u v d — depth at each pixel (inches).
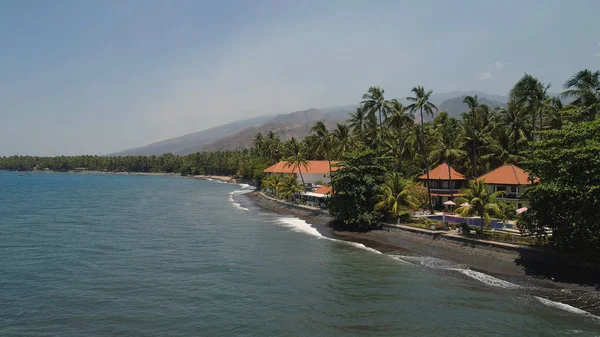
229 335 894.4
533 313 1006.4
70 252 1679.4
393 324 949.2
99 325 944.3
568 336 882.8
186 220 2689.5
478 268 1413.6
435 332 904.9
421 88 2605.8
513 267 1366.9
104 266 1456.7
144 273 1369.3
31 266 1448.1
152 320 973.8
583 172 1150.3
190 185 7185.0
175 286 1229.7
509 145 2797.7
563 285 1190.9
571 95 2007.9
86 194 4960.6
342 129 3914.9
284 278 1314.0
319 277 1325.0
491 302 1085.8
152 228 2335.1
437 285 1230.9
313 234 2154.3
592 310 1021.8
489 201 1686.8
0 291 1170.6
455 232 1769.2
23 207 3430.1
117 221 2618.1
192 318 986.7
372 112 3014.3
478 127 3056.1
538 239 1391.5
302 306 1064.8
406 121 2888.8
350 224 2241.6
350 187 2159.2
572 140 1266.0
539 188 1251.2
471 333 898.7
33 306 1058.1
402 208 2074.3
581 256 1255.5
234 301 1101.7
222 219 2748.5
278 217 2866.6
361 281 1278.3
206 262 1519.4
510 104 2726.4
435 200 2687.0
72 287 1214.3
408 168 3287.4
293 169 3954.2
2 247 1771.7
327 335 892.6
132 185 7130.9
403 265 1471.5
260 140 6609.3
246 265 1477.6
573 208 1196.5
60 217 2792.8
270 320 975.6
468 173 3075.8
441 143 3024.1
